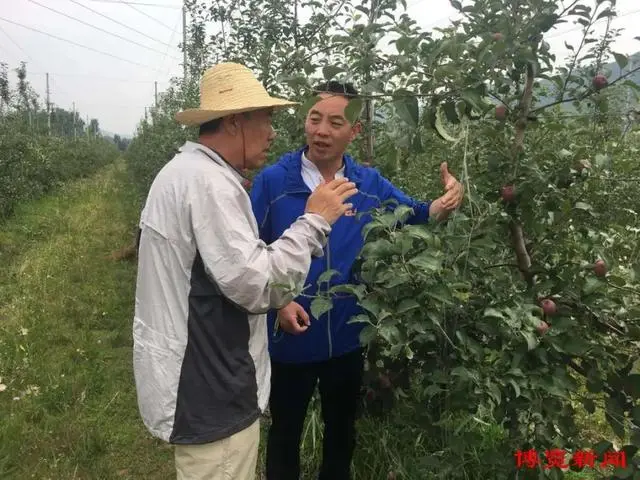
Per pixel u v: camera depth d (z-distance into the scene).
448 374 1.60
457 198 1.75
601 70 1.69
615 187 1.97
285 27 3.71
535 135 2.13
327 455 2.31
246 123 1.61
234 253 1.41
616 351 1.76
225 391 1.51
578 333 1.71
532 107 1.89
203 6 4.68
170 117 8.98
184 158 1.54
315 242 1.53
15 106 15.52
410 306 1.45
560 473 1.72
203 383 1.50
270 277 1.44
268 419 2.96
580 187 1.83
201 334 1.49
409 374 2.02
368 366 2.28
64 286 5.53
